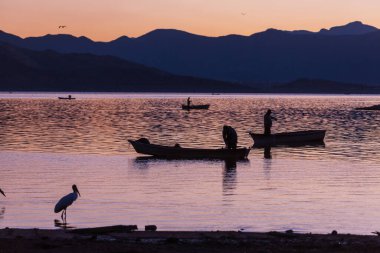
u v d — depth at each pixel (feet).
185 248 86.02
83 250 83.15
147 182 167.02
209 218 120.06
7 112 585.63
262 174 183.42
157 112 609.83
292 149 261.24
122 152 242.99
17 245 85.87
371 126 408.26
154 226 106.52
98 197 143.33
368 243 90.74
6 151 242.17
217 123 429.38
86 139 299.17
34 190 153.07
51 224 114.32
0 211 126.62
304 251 84.33
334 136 326.24
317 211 127.54
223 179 173.27
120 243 88.69
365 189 155.43
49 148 255.29
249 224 114.93
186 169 195.52
